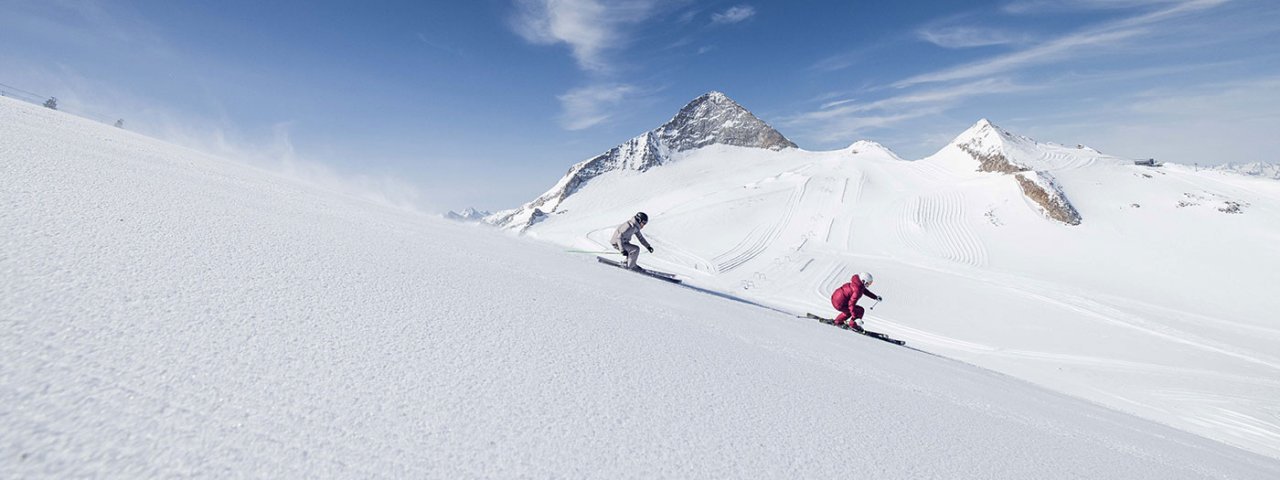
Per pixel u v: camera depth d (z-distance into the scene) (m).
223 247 2.17
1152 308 29.83
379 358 1.44
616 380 1.75
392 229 4.60
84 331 1.12
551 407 1.40
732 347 2.89
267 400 1.07
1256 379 17.39
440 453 1.05
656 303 4.16
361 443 1.01
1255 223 41.31
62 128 5.01
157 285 1.52
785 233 54.09
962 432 2.12
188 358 1.14
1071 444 2.46
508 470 1.05
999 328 24.83
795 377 2.45
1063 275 38.00
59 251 1.55
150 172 3.76
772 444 1.50
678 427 1.47
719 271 40.09
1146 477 2.16
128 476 0.72
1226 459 3.45
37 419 0.77
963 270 38.59
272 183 5.97
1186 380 16.89
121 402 0.90
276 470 0.85
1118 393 15.02
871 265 40.50
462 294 2.48
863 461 1.52
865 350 4.81
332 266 2.36
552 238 61.31
